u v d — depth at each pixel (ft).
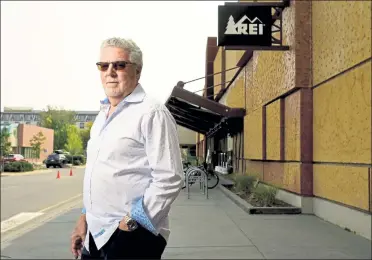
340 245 20.11
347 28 23.40
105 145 7.97
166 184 7.63
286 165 33.86
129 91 8.27
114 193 7.84
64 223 28.09
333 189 25.66
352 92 22.85
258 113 44.27
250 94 52.39
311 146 29.76
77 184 73.00
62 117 299.38
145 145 7.86
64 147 271.08
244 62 56.24
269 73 40.04
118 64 8.22
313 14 29.58
